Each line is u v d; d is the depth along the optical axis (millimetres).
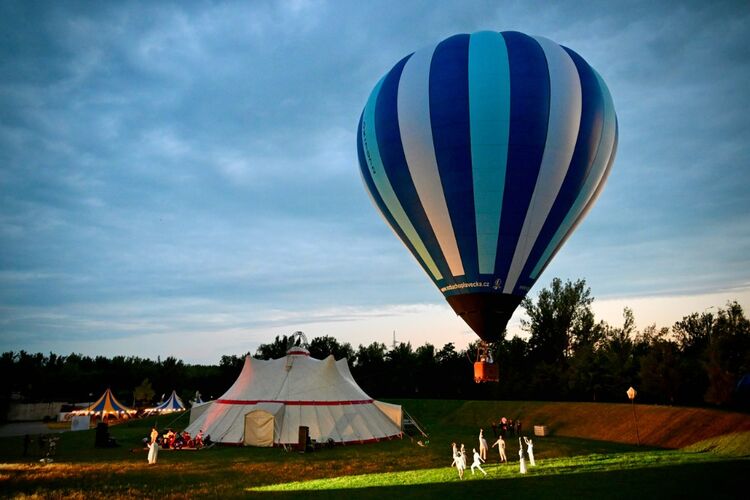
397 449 26125
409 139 19906
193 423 31109
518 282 19656
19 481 17438
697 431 25719
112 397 51750
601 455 22250
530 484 15430
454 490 14836
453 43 20828
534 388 48625
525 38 20625
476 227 19312
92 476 18438
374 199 22484
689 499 13250
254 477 18172
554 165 19062
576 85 19641
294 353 32750
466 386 58719
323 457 23375
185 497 14852
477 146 19016
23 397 72562
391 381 63562
